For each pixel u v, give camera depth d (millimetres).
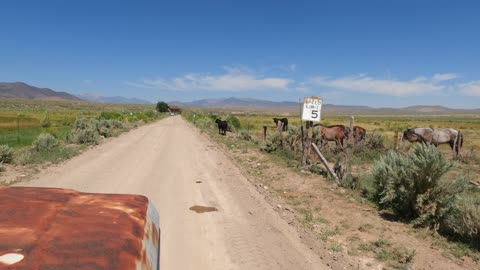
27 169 10289
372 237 5684
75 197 2424
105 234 1896
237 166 12266
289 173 10820
